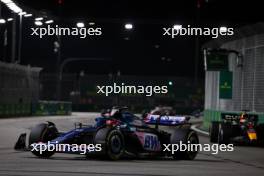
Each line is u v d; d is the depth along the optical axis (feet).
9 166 94.84
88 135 110.42
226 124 177.06
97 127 109.81
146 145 115.14
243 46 252.42
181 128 119.85
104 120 110.22
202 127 319.06
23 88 389.19
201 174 91.25
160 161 114.42
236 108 258.16
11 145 146.92
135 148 114.62
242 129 175.11
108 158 107.04
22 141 111.04
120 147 108.88
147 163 107.65
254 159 132.46
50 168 92.32
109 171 90.12
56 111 458.09
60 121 342.85
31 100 407.64
